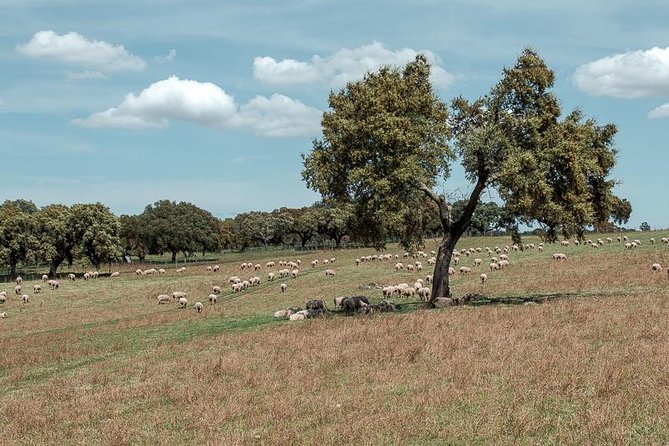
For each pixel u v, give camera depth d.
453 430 11.40
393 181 33.50
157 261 133.25
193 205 135.38
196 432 12.86
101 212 104.44
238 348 23.77
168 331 33.09
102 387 18.70
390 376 16.52
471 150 33.88
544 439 10.65
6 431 14.12
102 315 49.28
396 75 36.56
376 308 36.34
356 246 139.00
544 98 35.22
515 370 15.66
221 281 69.31
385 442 11.12
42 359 25.98
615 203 37.91
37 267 130.12
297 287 57.84
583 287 40.47
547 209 33.28
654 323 21.23
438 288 36.84
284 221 166.00
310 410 13.80
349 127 33.75
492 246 90.69
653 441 9.99
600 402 12.30
